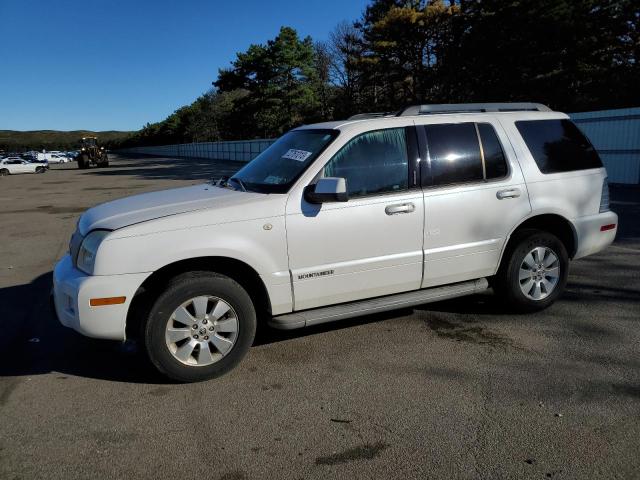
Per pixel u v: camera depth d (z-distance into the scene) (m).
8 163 41.31
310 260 3.92
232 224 3.68
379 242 4.11
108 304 3.45
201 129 81.94
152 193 4.52
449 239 4.38
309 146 4.22
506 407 3.30
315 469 2.74
